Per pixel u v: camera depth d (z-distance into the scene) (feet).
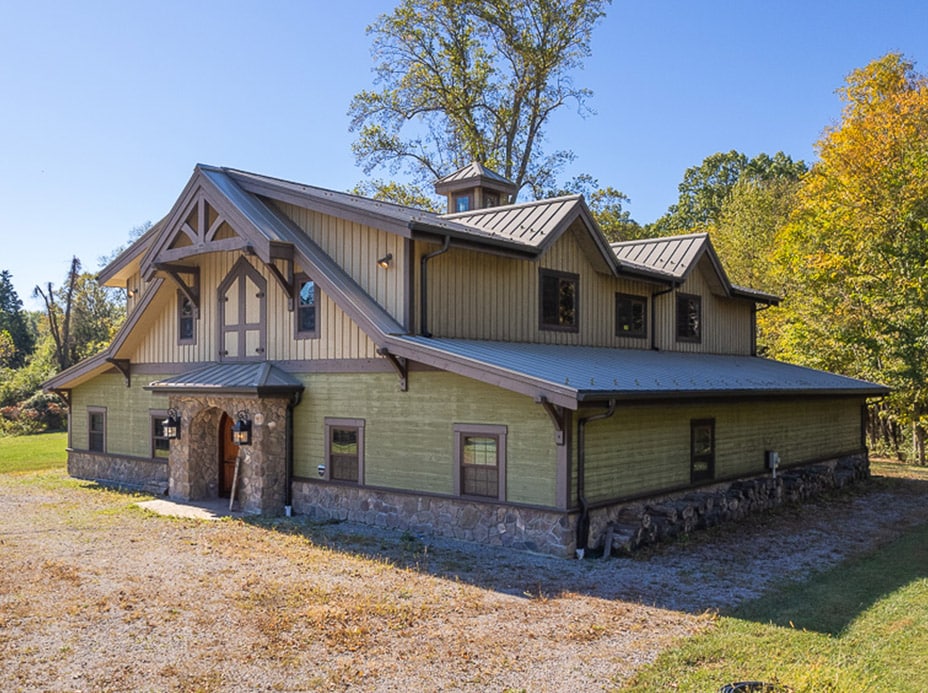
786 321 88.69
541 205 49.80
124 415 60.44
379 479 41.93
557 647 22.89
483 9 90.79
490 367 34.63
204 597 27.73
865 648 22.93
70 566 32.30
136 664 21.40
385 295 42.50
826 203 82.53
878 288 75.97
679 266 57.82
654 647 22.90
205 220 48.78
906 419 74.95
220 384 45.70
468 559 33.96
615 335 54.13
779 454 53.52
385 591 28.76
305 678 20.49
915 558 35.12
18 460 76.13
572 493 34.68
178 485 51.26
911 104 78.33
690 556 34.91
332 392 44.50
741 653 22.39
